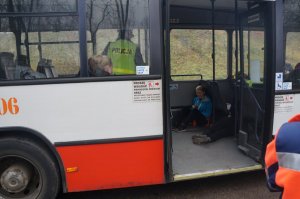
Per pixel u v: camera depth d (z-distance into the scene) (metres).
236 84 5.55
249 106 5.03
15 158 3.91
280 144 1.64
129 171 3.96
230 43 6.82
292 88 4.48
